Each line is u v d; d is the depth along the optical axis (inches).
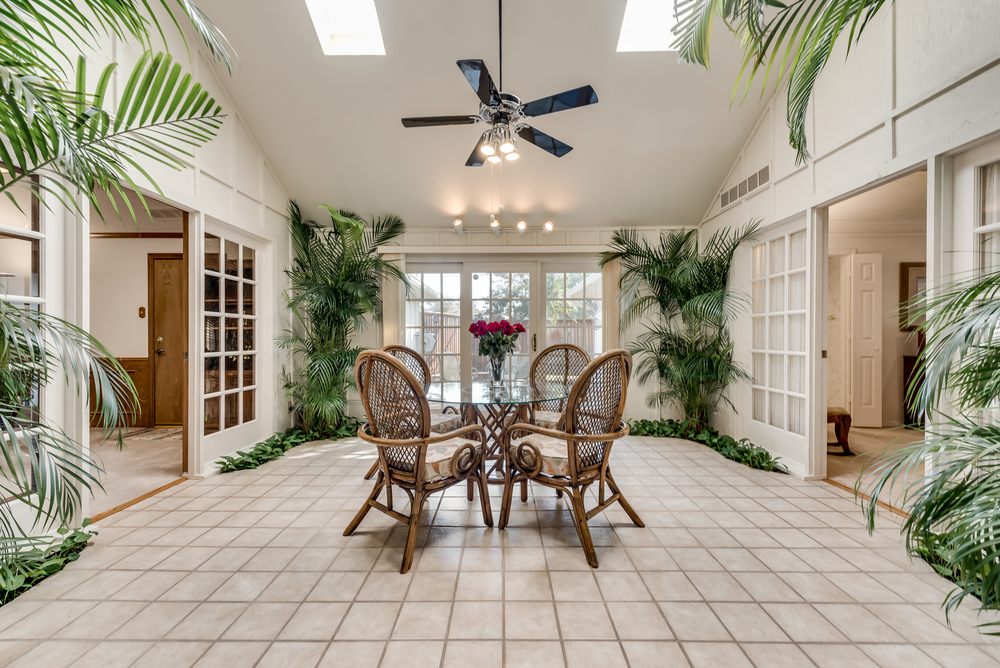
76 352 50.9
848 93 103.4
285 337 161.8
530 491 112.4
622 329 181.2
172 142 109.8
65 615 61.5
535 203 171.2
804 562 75.8
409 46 119.0
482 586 68.8
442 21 113.7
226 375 134.9
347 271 166.4
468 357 188.9
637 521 89.7
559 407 135.3
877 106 95.0
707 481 118.0
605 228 182.1
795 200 122.8
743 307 150.6
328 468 129.7
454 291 189.3
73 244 84.0
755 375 146.5
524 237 183.8
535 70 123.8
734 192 153.5
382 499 105.7
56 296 82.2
